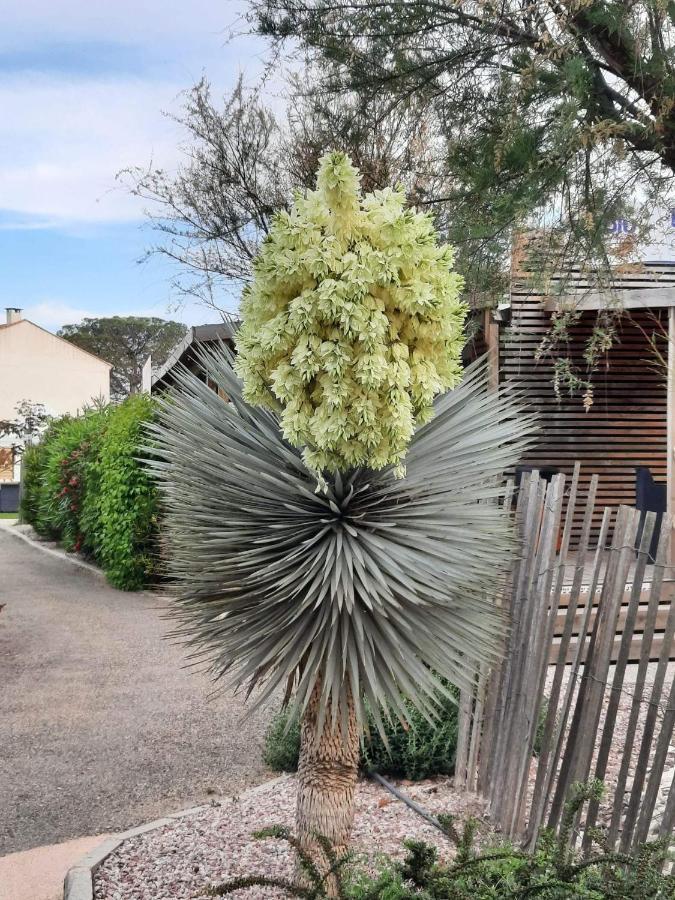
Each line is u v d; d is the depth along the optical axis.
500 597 3.35
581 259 5.30
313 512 2.87
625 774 3.10
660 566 3.06
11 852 3.86
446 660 2.76
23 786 4.71
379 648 2.70
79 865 3.46
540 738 4.31
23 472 22.30
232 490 2.89
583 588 5.77
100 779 4.79
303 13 5.37
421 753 4.20
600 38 4.50
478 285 5.48
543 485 3.70
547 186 4.70
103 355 57.66
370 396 2.36
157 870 3.40
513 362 9.41
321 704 2.59
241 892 3.09
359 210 2.43
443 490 2.99
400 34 5.21
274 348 2.38
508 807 3.61
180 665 7.39
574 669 3.36
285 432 2.40
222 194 10.75
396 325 2.39
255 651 2.74
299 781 2.92
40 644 8.35
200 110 10.55
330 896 2.58
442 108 5.45
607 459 9.82
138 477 10.98
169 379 13.02
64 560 14.73
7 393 43.72
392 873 2.83
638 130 4.59
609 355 9.79
